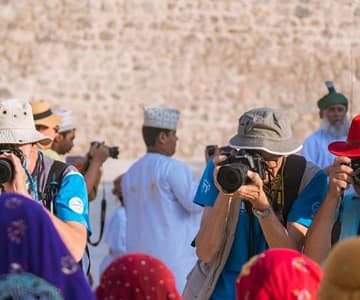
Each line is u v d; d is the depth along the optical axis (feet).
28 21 68.18
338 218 16.07
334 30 70.33
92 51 68.64
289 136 16.12
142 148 68.64
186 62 69.26
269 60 69.97
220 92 69.51
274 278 10.61
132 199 24.09
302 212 16.19
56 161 16.28
